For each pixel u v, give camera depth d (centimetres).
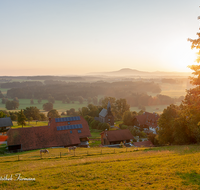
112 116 10531
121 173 1805
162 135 4762
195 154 2272
